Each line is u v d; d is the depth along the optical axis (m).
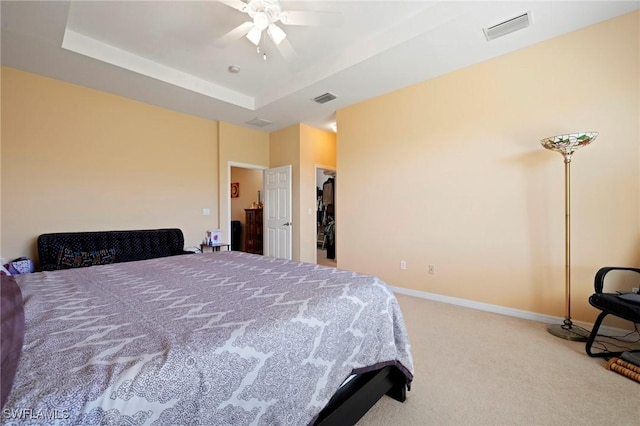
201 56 3.13
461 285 3.16
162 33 2.71
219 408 0.79
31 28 2.38
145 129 4.04
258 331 0.95
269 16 2.19
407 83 3.45
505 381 1.73
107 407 0.62
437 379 1.76
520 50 2.75
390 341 1.46
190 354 0.78
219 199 4.87
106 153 3.69
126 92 3.66
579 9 2.22
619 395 1.58
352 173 4.13
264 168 5.57
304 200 5.14
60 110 3.34
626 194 2.29
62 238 3.24
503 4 2.16
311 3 2.37
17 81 3.07
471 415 1.44
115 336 0.87
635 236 2.25
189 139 4.54
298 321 1.08
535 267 2.70
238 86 3.91
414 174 3.51
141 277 1.69
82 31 2.69
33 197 3.18
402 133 3.60
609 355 1.99
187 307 1.15
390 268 3.76
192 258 2.36
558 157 2.58
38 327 0.94
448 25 2.39
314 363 1.08
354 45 2.96
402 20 2.59
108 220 3.71
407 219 3.58
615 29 2.31
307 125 5.17
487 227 2.98
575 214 2.50
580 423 1.38
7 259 3.01
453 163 3.19
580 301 2.48
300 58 3.20
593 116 2.41
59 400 0.58
